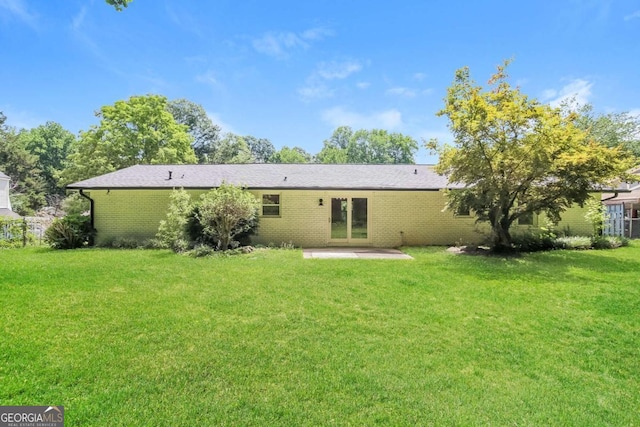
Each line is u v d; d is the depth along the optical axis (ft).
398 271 24.72
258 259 29.86
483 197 31.71
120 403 8.87
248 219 35.68
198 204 36.78
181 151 89.20
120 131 79.82
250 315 15.65
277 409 8.80
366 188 40.34
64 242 38.01
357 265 26.99
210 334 13.39
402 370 10.96
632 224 48.49
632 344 13.19
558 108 29.48
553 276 23.47
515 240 36.04
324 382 10.13
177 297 18.10
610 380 10.75
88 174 75.41
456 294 19.22
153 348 12.07
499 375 10.85
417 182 42.83
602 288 20.42
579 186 30.50
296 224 41.81
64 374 10.18
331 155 165.48
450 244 42.09
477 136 29.71
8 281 20.95
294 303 17.39
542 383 10.46
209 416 8.43
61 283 20.65
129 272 23.88
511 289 20.21
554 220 32.14
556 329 14.46
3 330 13.32
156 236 39.06
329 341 13.00
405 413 8.77
